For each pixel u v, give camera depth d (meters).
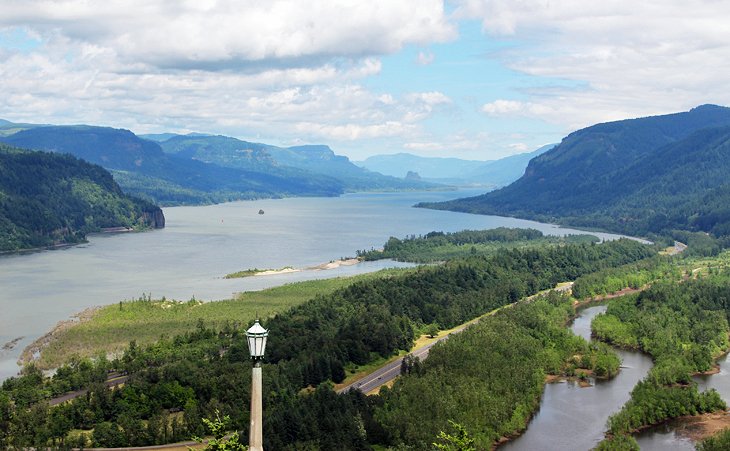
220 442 113.94
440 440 199.00
